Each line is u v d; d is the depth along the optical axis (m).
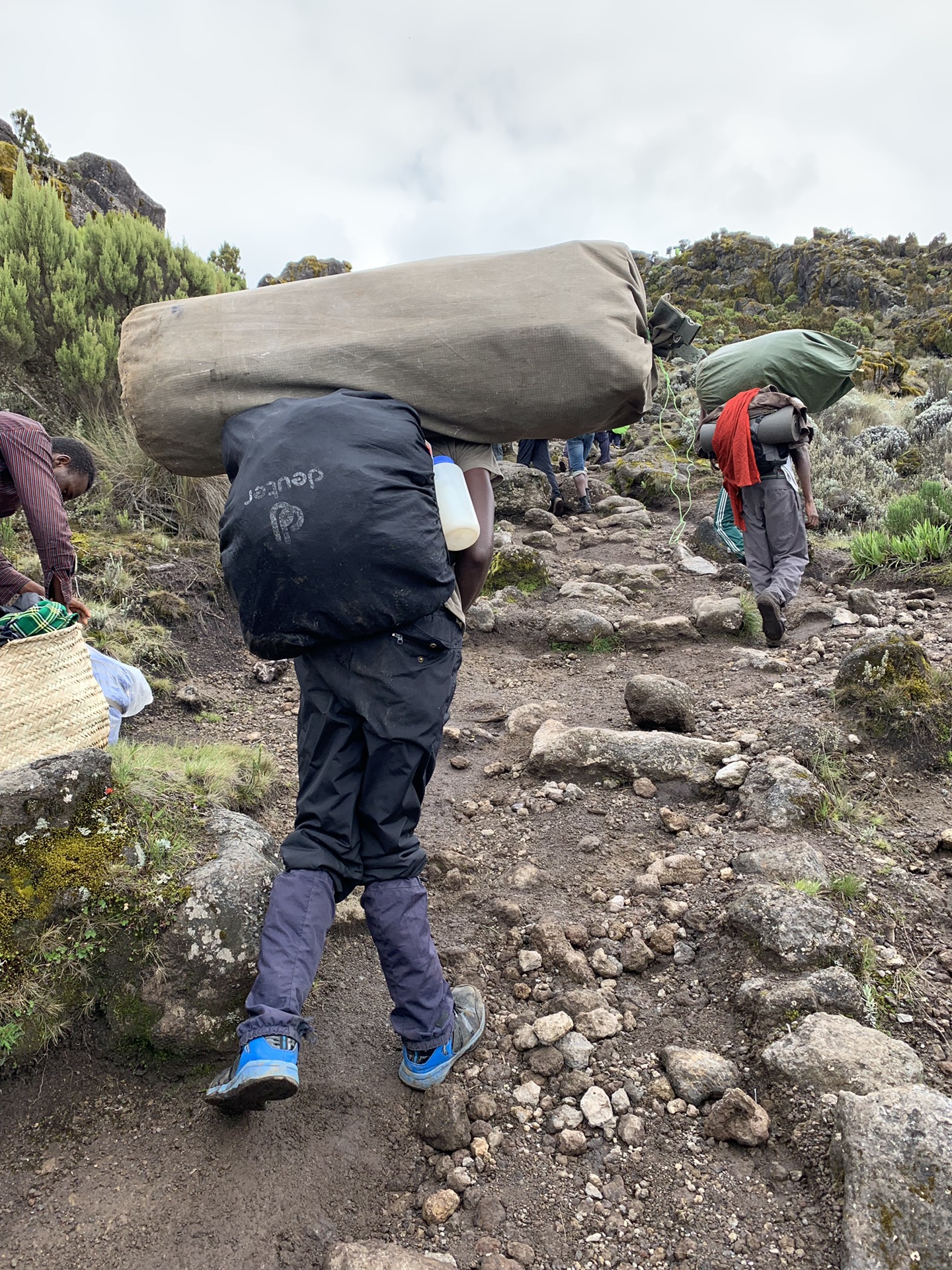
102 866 2.04
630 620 5.06
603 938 2.47
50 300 6.07
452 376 2.00
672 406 13.12
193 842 2.22
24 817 2.02
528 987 2.32
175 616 4.48
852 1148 1.57
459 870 2.84
